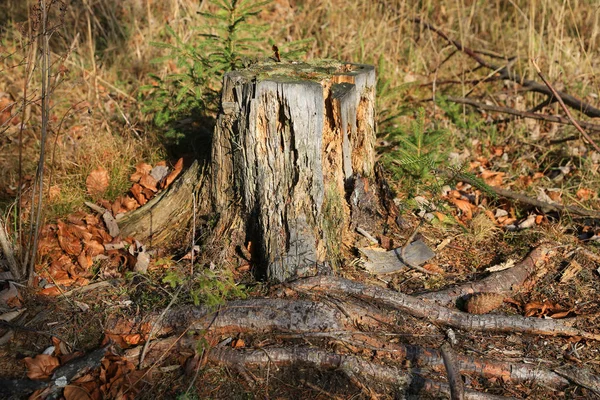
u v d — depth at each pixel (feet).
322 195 5.85
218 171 6.09
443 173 7.27
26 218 6.39
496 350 5.53
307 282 5.69
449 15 10.64
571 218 6.93
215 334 5.42
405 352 5.40
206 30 9.28
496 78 9.14
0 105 7.95
